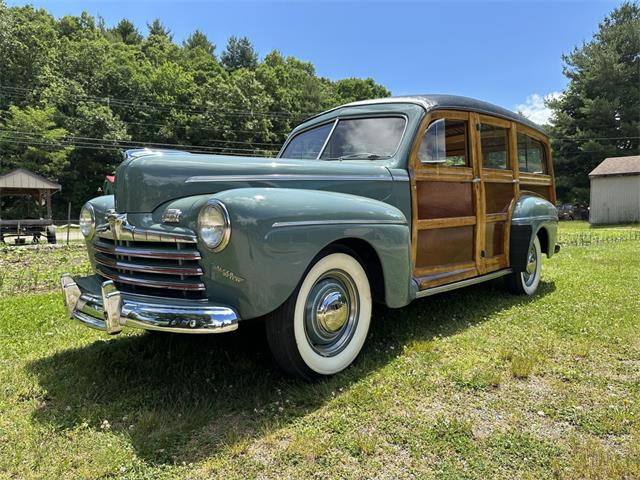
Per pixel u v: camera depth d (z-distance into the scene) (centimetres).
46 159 3278
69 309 284
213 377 289
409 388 272
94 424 238
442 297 492
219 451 212
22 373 302
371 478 193
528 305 456
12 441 222
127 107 4178
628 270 654
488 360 312
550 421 236
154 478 194
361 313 306
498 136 455
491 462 202
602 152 3259
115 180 285
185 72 5012
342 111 410
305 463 203
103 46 4844
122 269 277
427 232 366
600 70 3362
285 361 268
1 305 477
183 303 243
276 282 246
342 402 255
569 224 2603
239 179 277
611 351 330
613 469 193
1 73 4031
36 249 1077
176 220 255
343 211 279
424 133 363
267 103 4594
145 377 293
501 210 462
